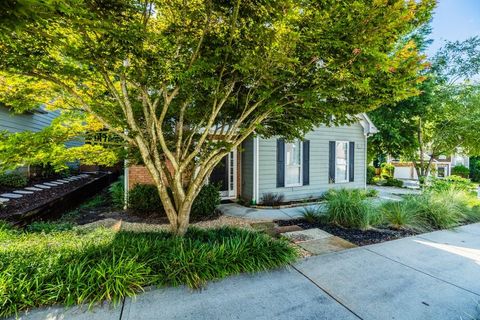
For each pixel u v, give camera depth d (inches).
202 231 165.5
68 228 179.3
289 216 252.7
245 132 157.1
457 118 465.4
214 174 333.1
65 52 100.8
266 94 127.9
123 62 119.0
